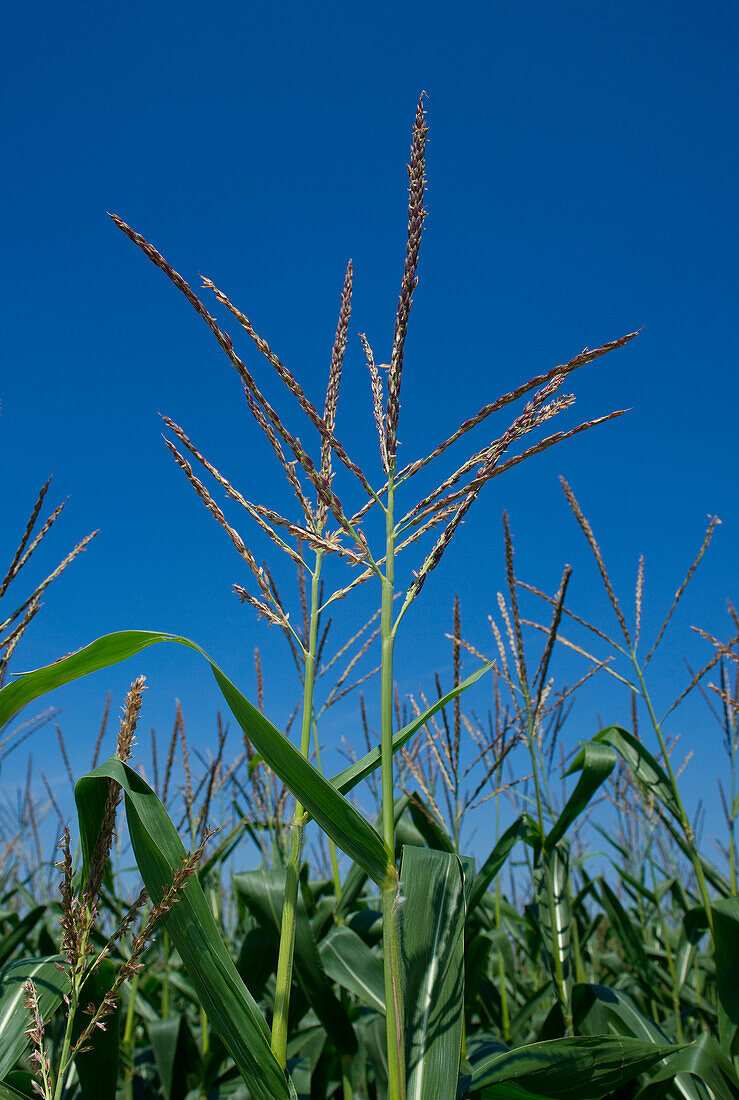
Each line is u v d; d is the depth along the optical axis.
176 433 0.69
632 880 1.57
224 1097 1.17
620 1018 1.08
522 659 1.21
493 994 1.40
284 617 0.73
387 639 0.67
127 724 0.64
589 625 1.24
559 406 0.62
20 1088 0.76
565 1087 0.73
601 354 0.60
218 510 0.71
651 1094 0.93
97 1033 0.75
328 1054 1.21
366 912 1.19
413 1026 0.61
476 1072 0.74
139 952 0.58
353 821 0.61
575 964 1.17
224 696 0.63
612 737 1.24
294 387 0.64
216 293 0.62
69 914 0.58
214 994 0.61
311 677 0.72
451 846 1.20
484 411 0.64
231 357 0.64
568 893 1.18
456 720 1.20
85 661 0.67
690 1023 1.41
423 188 0.64
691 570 1.20
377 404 0.72
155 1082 1.32
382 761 0.64
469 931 1.22
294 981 1.14
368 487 0.69
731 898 0.97
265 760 0.63
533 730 1.23
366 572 0.73
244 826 1.57
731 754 1.29
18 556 0.82
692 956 1.26
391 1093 0.58
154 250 0.61
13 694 0.67
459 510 0.67
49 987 0.74
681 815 1.14
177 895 0.60
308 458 0.64
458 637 1.22
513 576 1.21
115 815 0.61
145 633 0.65
